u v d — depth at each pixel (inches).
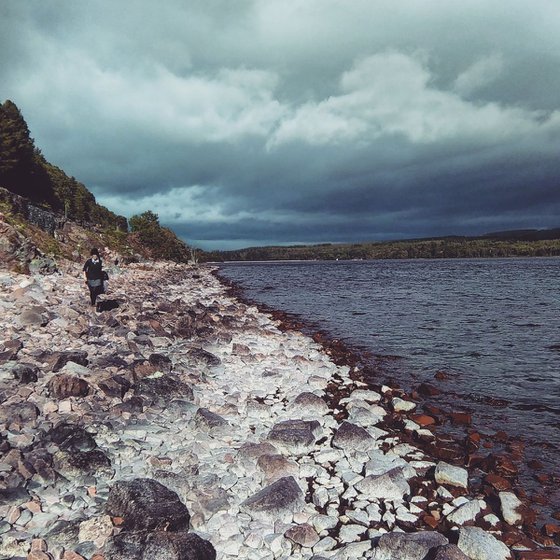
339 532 224.8
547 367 593.6
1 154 2260.1
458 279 2775.6
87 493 230.5
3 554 181.0
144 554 183.2
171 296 1245.1
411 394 474.0
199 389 433.4
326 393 465.4
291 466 280.8
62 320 577.6
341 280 2792.8
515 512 246.4
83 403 335.3
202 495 235.6
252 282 2593.5
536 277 2913.4
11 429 278.8
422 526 235.8
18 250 1051.9
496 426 391.2
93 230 2822.3
